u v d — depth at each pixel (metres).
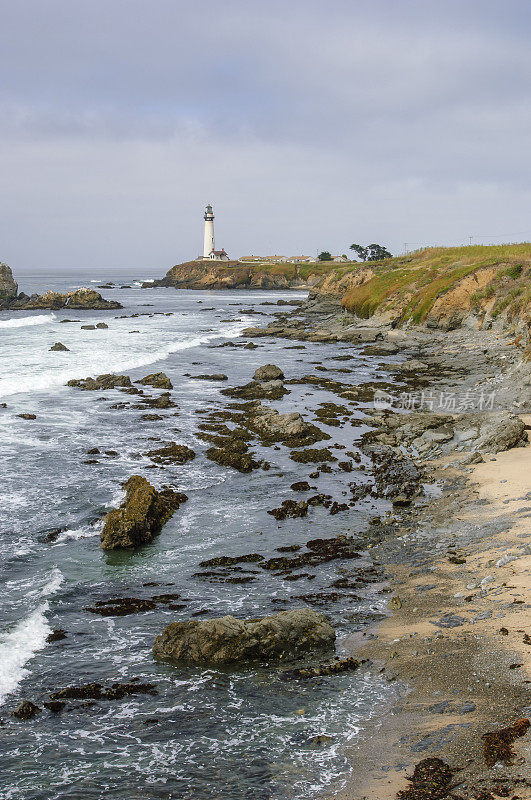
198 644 11.61
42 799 8.02
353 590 14.49
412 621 12.62
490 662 10.46
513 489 20.33
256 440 28.16
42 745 9.18
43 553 16.47
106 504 19.92
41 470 23.06
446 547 16.45
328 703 10.05
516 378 36.38
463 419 30.20
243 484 22.52
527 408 31.48
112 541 16.91
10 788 8.23
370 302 76.75
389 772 8.10
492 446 25.34
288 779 8.23
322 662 11.41
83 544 17.14
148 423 30.45
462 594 13.51
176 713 9.94
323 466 24.27
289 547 17.08
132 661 11.57
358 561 16.19
